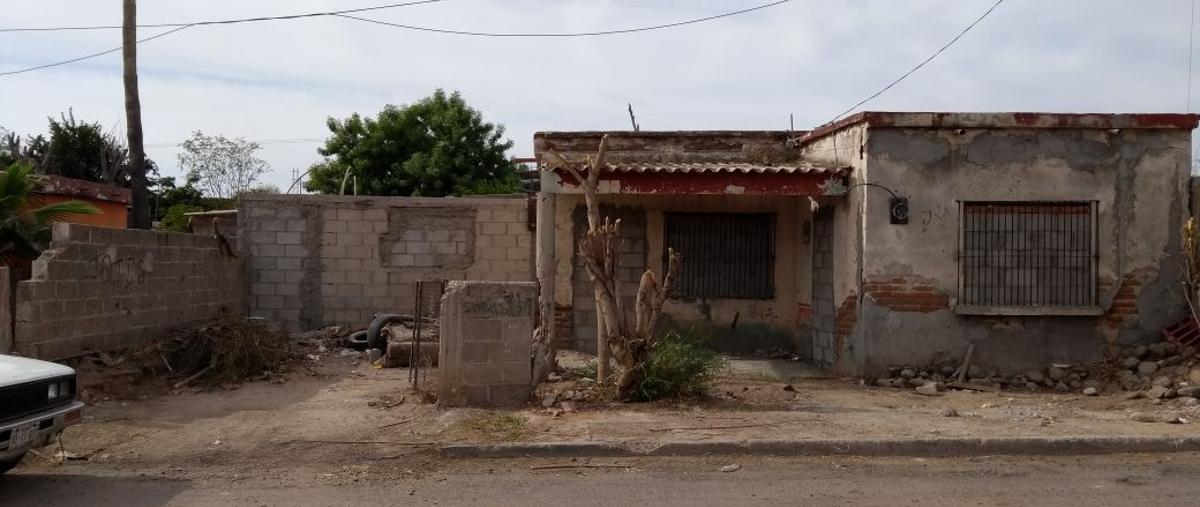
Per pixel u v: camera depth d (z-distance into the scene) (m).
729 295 14.55
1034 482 6.91
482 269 16.64
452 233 16.64
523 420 8.68
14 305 9.73
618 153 14.99
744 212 14.58
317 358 13.75
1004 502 6.36
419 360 11.65
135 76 16.09
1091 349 11.62
